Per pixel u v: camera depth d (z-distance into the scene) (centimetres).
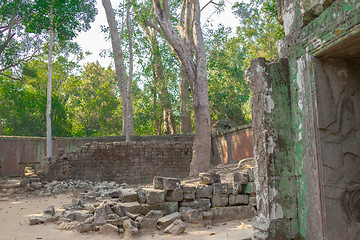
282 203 397
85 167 1803
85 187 1537
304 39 387
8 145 2069
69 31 2205
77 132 3469
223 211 754
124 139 2297
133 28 2347
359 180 369
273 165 399
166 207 724
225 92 2745
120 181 1877
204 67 1708
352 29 312
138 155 1956
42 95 3175
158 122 3152
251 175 770
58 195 1374
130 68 2244
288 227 395
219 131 2197
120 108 3997
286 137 409
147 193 725
